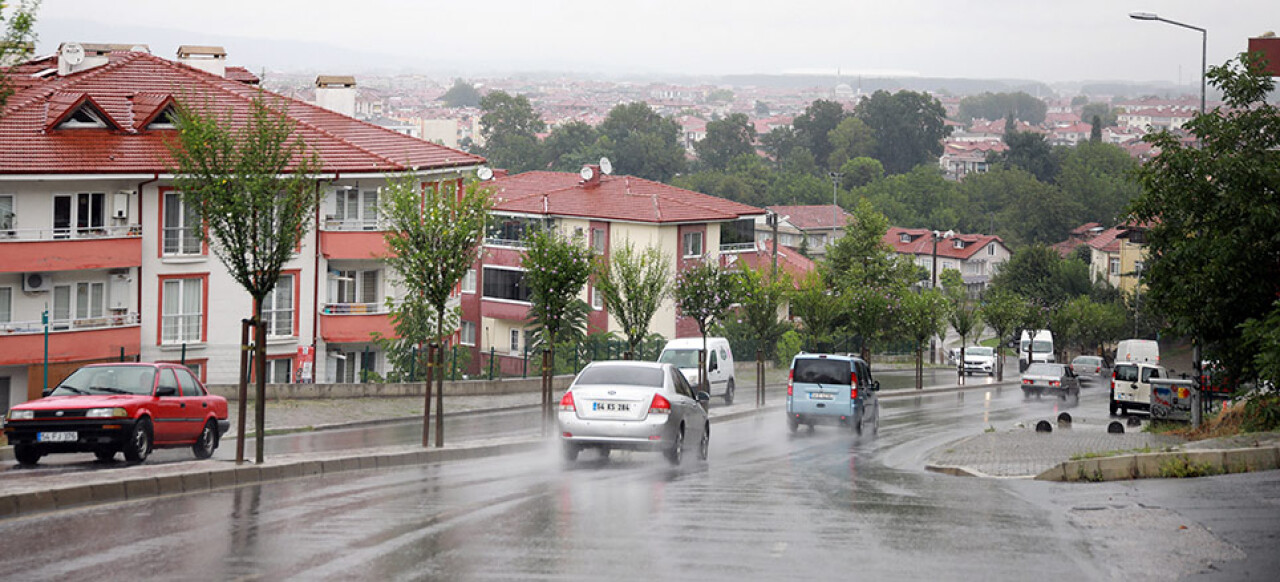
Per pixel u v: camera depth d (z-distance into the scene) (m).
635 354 51.50
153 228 40.91
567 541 11.48
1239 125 25.70
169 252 41.38
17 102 42.16
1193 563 10.17
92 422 19.44
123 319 40.25
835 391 31.17
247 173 19.36
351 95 56.38
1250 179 24.64
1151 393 36.06
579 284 32.84
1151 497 14.12
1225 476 15.97
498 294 69.69
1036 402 51.97
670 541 11.51
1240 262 24.62
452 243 25.39
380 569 10.05
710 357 43.25
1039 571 10.00
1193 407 30.28
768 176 194.88
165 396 20.91
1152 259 26.95
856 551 10.98
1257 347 24.77
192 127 19.52
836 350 78.69
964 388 61.81
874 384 33.41
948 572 9.98
